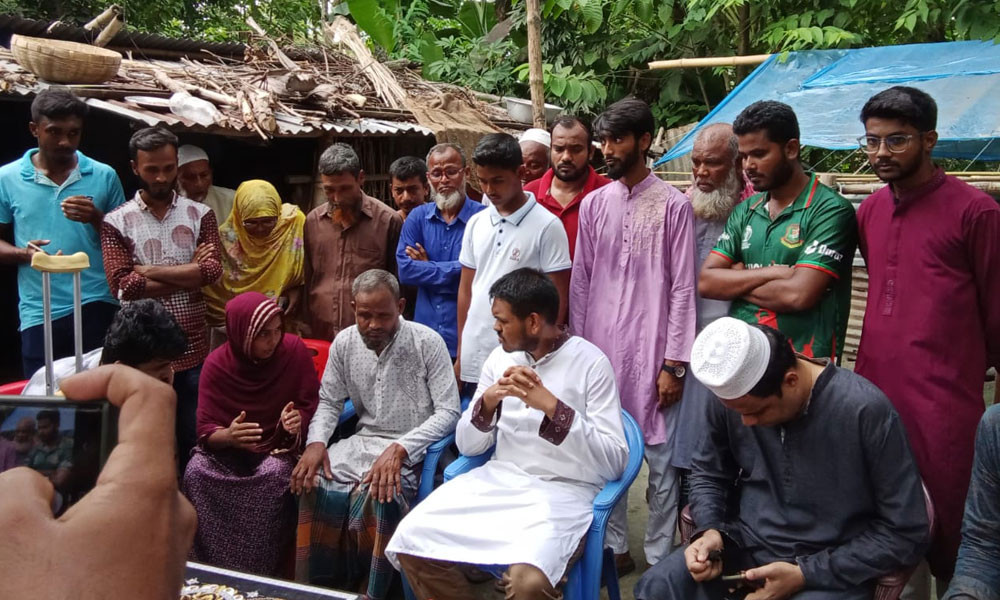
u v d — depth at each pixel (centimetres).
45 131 351
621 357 324
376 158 633
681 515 263
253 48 731
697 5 865
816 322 276
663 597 235
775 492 234
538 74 609
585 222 335
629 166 318
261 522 313
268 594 208
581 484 284
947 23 674
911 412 256
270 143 564
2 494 56
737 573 239
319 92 579
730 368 214
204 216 372
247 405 332
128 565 55
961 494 253
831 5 796
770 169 274
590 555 270
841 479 222
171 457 61
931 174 254
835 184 573
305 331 419
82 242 366
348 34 812
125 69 550
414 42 994
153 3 1068
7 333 548
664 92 953
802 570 219
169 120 450
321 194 559
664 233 316
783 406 221
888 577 220
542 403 271
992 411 201
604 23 967
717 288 289
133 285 341
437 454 324
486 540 259
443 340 362
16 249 354
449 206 383
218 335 434
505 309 282
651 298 319
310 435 326
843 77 632
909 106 244
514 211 331
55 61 461
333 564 317
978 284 251
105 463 62
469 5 1072
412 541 270
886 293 263
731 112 644
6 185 362
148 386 63
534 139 459
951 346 252
